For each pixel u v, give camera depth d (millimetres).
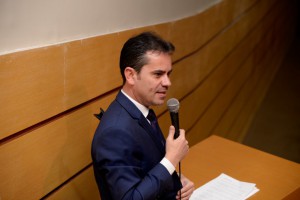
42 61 1399
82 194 1771
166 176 1220
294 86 5934
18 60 1302
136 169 1229
